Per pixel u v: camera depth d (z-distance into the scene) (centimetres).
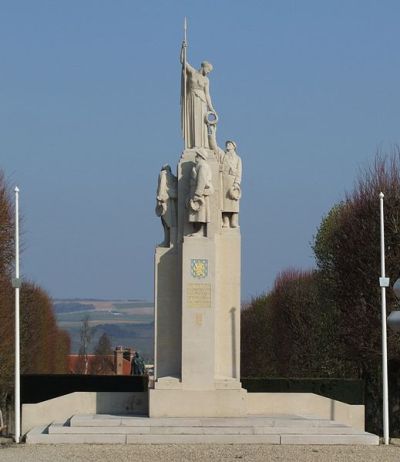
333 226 8162
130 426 5212
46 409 5794
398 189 7131
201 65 5772
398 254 6950
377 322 6912
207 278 5512
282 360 10181
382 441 5375
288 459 4481
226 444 5009
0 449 4838
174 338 5597
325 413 5847
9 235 7212
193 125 5725
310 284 9950
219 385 5475
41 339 11494
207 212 5522
